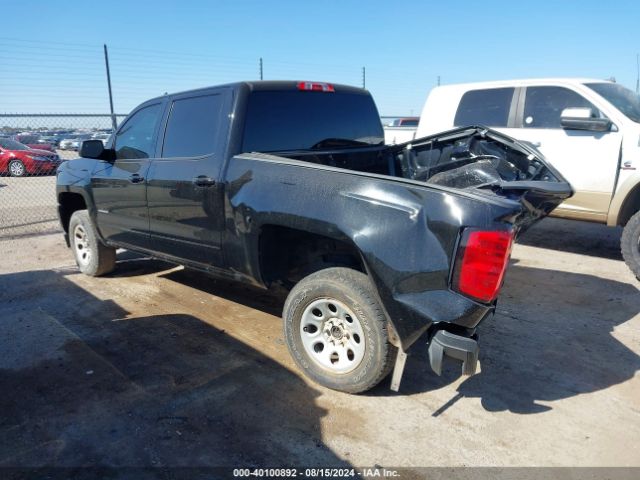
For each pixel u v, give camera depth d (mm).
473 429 2941
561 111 6535
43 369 3621
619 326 4398
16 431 2914
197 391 3322
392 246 2848
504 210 2715
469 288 2701
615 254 6801
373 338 3047
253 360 3736
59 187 5680
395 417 3051
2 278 5742
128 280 5633
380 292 2893
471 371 2734
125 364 3691
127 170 4688
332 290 3146
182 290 5285
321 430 2924
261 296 5098
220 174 3736
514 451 2754
